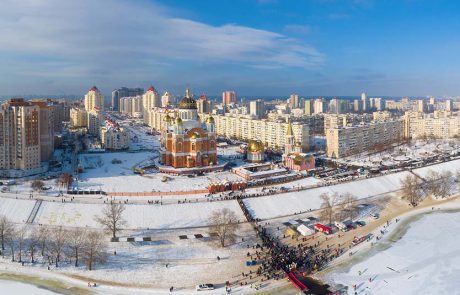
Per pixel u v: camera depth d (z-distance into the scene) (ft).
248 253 654.53
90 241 635.66
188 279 578.66
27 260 620.08
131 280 573.74
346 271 604.49
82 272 590.55
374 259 645.10
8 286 548.72
